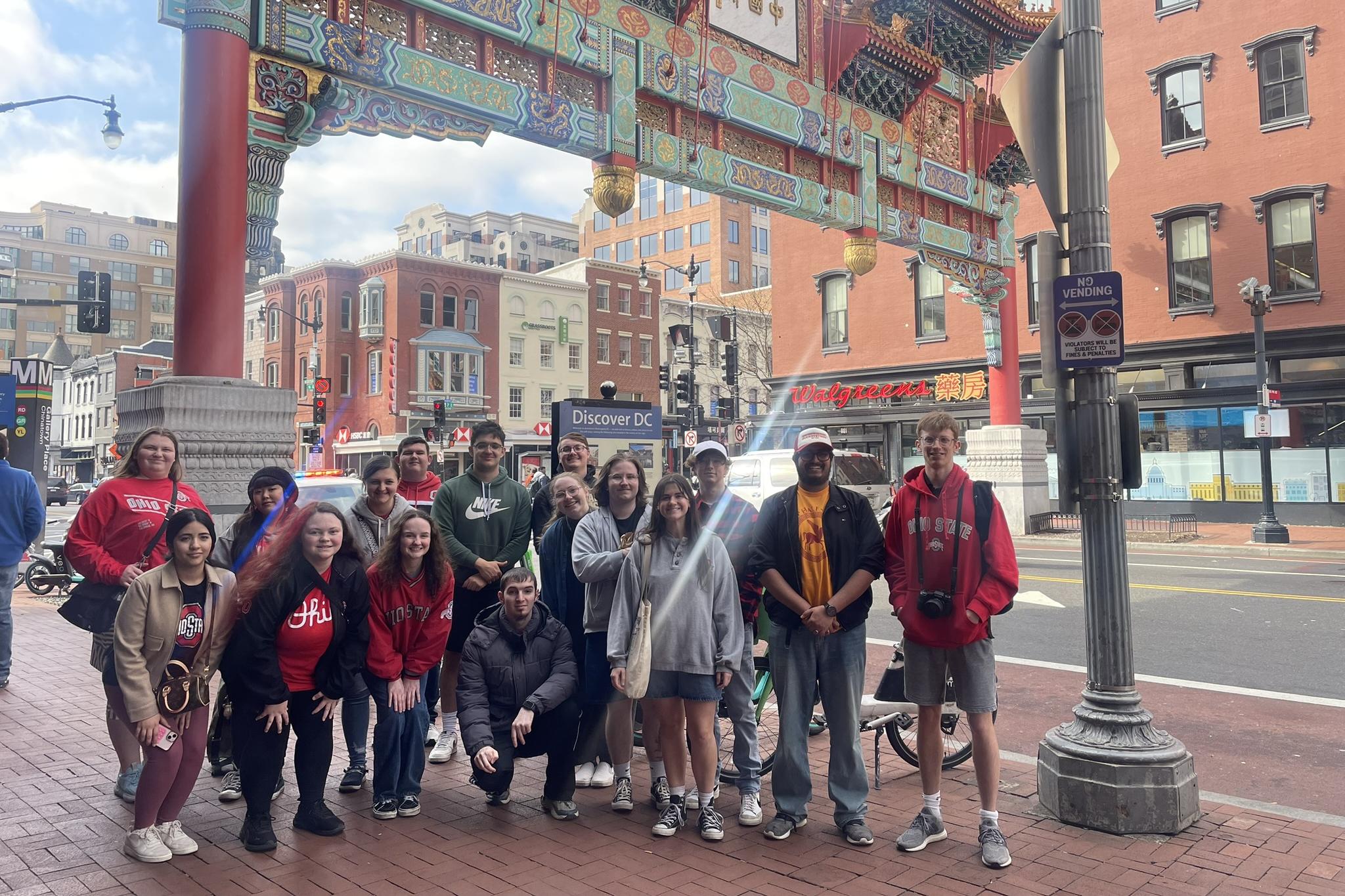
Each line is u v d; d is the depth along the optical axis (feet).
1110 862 13.89
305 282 155.33
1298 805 16.78
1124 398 16.49
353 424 150.61
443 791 17.58
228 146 28.40
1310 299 71.26
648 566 15.23
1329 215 70.69
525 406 158.92
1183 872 13.47
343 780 17.47
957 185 61.62
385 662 15.93
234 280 28.32
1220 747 20.17
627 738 16.57
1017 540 69.21
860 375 95.25
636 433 25.02
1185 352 76.79
